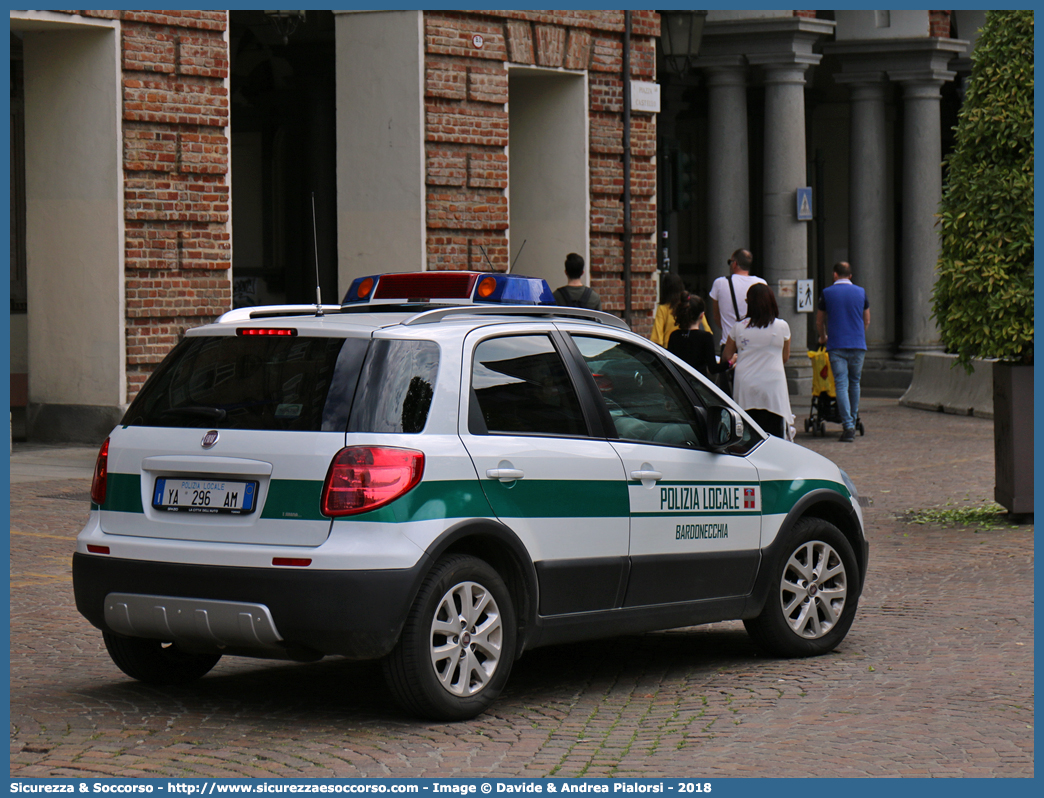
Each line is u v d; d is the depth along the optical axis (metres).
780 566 10.17
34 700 8.80
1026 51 15.47
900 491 19.09
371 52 25.05
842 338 25.88
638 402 9.52
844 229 46.59
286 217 39.19
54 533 14.80
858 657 10.17
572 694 9.12
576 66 27.53
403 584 7.88
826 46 39.03
